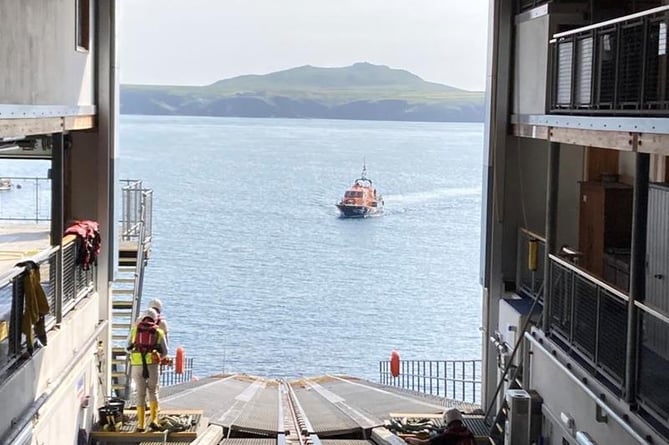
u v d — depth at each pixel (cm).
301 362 2792
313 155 13675
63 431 1034
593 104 908
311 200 8975
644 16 775
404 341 3203
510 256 1327
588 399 883
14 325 879
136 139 16325
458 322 3644
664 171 1104
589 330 953
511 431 1067
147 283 4562
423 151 14850
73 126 1116
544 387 1053
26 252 1245
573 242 1327
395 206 8400
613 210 1149
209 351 2967
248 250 5928
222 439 1202
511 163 1311
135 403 1360
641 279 781
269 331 3341
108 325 1286
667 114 744
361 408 1420
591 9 1091
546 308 1069
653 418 742
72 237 1129
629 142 809
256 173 11225
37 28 931
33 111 914
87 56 1198
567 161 1325
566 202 1331
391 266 5341
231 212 7988
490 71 1302
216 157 13125
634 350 778
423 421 1269
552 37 1089
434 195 9225
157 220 7375
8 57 817
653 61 873
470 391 2375
